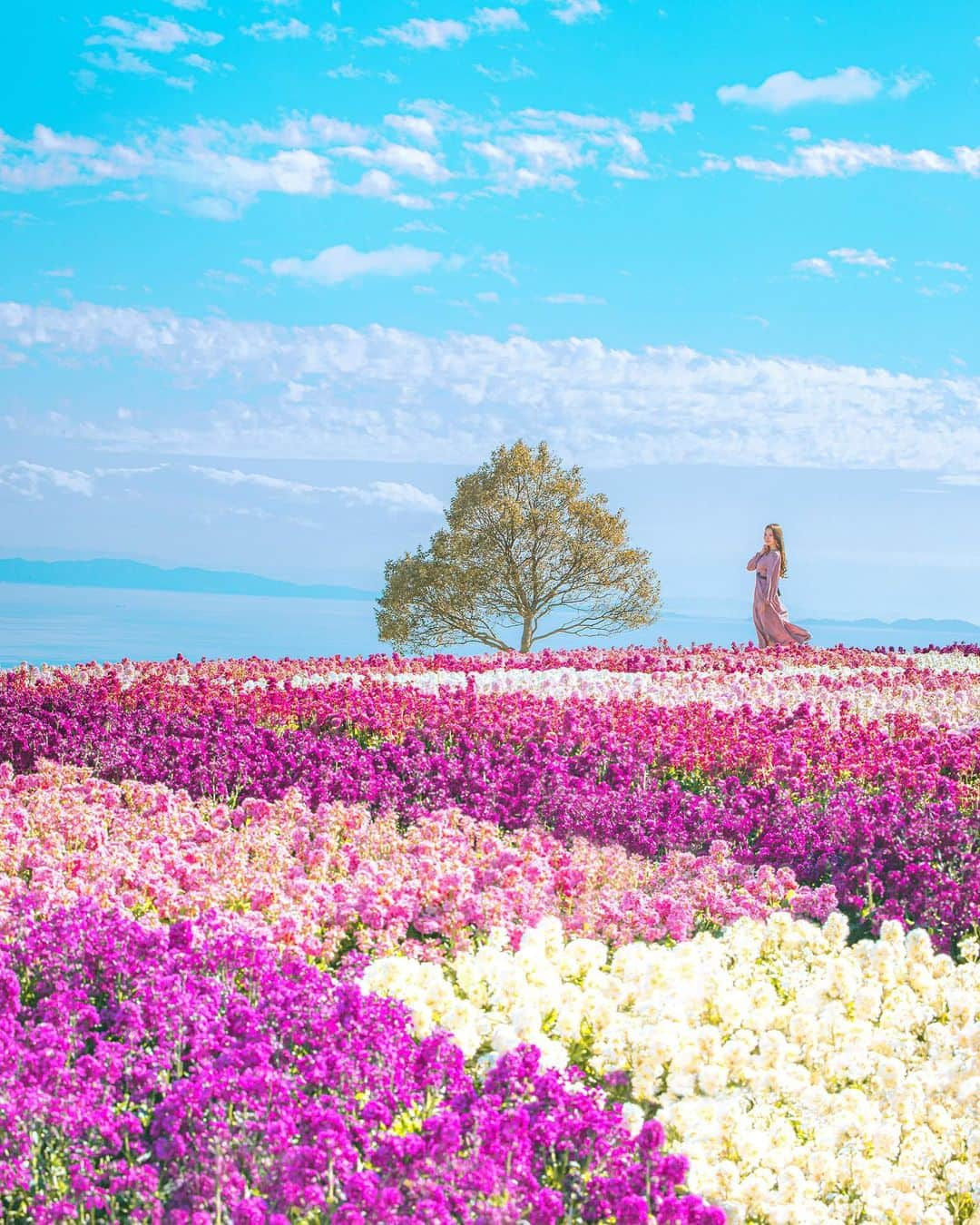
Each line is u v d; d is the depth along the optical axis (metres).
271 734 14.83
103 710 16.52
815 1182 5.32
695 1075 5.81
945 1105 5.88
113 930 6.98
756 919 8.76
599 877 9.66
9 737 14.31
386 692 17.81
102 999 6.78
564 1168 5.11
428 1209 4.50
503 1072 5.43
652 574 43.94
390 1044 5.73
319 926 8.05
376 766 13.62
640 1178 4.90
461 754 14.84
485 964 6.71
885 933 7.35
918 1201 5.11
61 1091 5.35
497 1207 4.60
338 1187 4.82
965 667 25.67
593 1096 5.52
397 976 6.44
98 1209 4.81
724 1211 5.00
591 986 6.63
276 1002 6.24
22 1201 4.93
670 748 14.53
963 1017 6.69
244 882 8.93
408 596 42.44
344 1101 5.33
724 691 20.11
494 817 11.89
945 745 14.47
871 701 18.52
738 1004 6.30
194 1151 4.93
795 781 13.60
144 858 9.26
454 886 8.59
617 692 19.55
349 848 10.05
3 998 6.24
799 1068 5.88
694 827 11.62
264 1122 5.04
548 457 44.28
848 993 6.64
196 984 6.54
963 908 9.02
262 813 11.29
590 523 43.25
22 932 7.21
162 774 13.31
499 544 43.16
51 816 10.24
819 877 10.47
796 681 21.05
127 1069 5.57
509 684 20.38
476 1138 4.96
